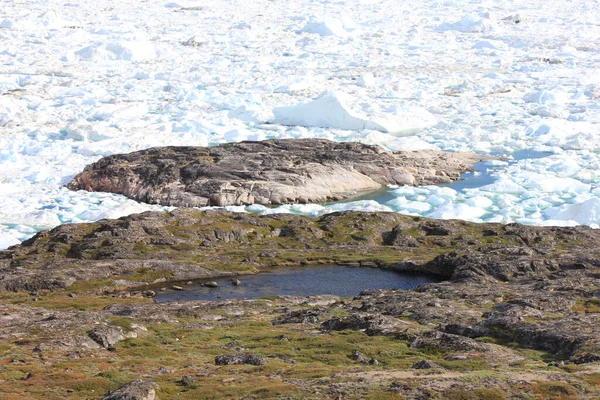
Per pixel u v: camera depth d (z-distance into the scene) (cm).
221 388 3372
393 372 3628
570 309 5069
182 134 13812
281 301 5888
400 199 10106
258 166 10812
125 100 17338
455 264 6669
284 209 9800
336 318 4850
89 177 10919
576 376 3503
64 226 7938
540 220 9319
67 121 15250
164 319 5156
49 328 4544
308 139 12144
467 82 18462
